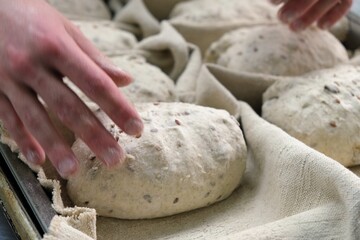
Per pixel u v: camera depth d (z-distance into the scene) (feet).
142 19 4.50
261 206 2.70
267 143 2.79
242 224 2.60
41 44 2.01
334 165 2.42
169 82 3.66
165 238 2.51
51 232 2.11
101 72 2.04
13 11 2.14
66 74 2.03
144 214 2.58
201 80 3.41
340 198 2.35
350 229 2.20
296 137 3.04
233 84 3.46
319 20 3.77
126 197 2.52
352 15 4.27
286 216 2.54
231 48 3.97
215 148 2.72
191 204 2.65
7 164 2.57
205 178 2.65
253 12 4.51
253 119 3.03
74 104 2.02
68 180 2.58
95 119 2.06
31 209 2.30
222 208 2.75
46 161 2.64
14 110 2.19
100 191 2.51
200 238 2.51
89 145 2.05
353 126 2.99
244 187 2.88
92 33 4.16
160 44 4.09
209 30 4.33
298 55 3.63
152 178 2.52
